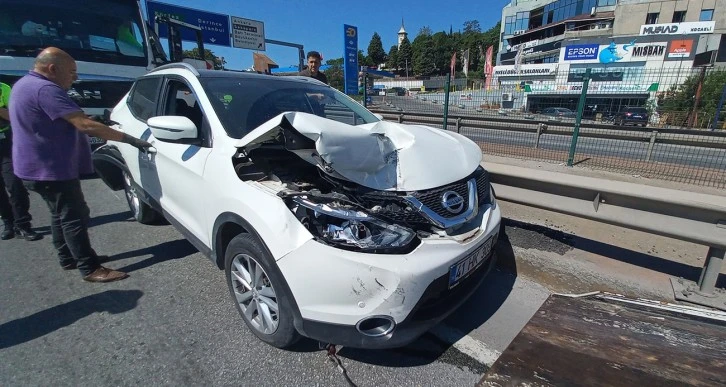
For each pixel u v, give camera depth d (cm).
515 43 6575
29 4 554
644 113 966
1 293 293
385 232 195
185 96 304
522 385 153
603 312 212
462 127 1008
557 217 398
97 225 434
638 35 4091
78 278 315
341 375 212
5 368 215
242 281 236
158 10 1602
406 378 211
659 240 342
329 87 384
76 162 290
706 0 4250
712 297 259
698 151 759
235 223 227
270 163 248
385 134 254
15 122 266
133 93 398
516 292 297
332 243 189
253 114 281
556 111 1076
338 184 220
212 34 1825
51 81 268
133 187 385
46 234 408
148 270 328
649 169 701
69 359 222
